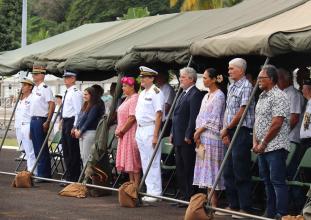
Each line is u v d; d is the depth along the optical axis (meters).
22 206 12.56
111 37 17.27
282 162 10.52
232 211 10.67
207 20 14.74
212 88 11.95
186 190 12.45
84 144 14.56
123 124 13.47
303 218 9.76
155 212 12.00
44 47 19.23
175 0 35.12
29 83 16.67
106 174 13.98
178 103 12.51
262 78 10.57
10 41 37.91
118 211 12.10
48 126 15.98
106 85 29.39
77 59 15.26
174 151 13.44
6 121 40.41
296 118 12.09
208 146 11.76
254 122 10.94
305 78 13.33
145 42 13.89
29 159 16.44
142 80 13.01
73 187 13.89
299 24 11.13
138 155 13.41
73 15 83.19
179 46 12.52
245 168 11.31
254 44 10.78
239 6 15.10
